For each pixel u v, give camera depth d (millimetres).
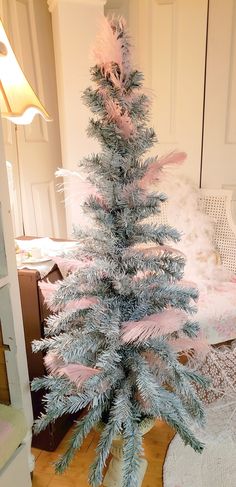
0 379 999
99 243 886
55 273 1144
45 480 1138
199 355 1172
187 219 1615
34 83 1644
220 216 1684
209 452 1216
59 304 914
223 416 1318
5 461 902
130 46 826
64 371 833
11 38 1482
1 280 884
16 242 1347
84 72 1564
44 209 1785
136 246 1054
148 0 1707
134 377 891
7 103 1024
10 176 1174
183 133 1876
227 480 1123
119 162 834
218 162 1885
